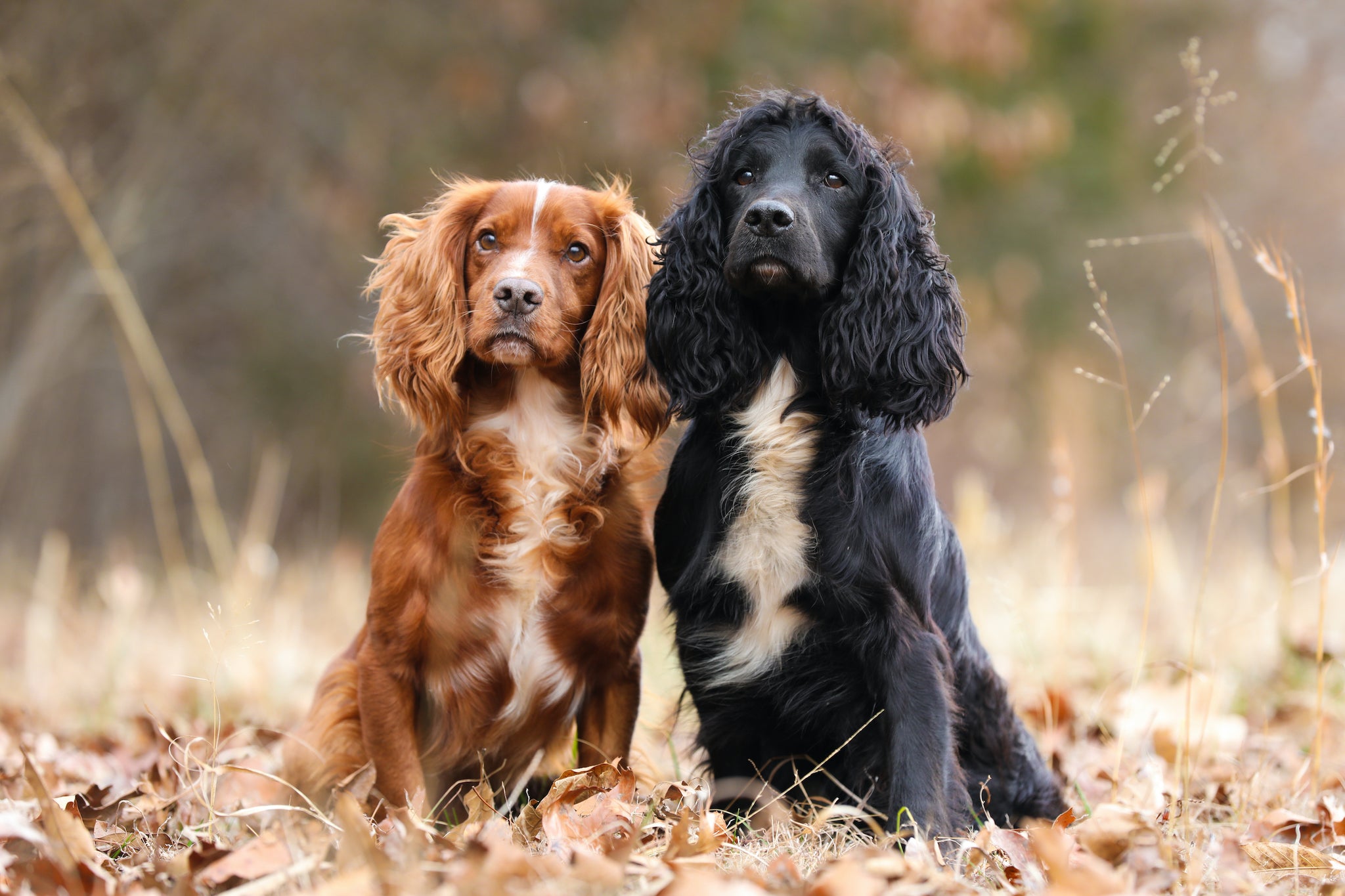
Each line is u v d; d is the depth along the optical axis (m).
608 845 4.63
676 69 19.34
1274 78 29.53
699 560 5.73
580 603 5.86
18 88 14.57
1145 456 23.09
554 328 6.02
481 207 6.38
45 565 10.62
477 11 19.53
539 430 6.13
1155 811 5.47
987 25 20.30
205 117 17.73
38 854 4.17
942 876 4.16
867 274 5.83
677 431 7.27
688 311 6.03
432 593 5.72
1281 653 8.78
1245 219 28.23
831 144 5.90
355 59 19.39
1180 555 14.30
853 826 5.11
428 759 5.91
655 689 8.19
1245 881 4.23
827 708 5.63
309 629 11.19
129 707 8.38
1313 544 17.19
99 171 16.75
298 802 5.93
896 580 5.42
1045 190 23.11
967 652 6.01
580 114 18.95
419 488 5.91
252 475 18.95
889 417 5.83
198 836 4.75
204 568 15.41
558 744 6.18
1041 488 22.03
